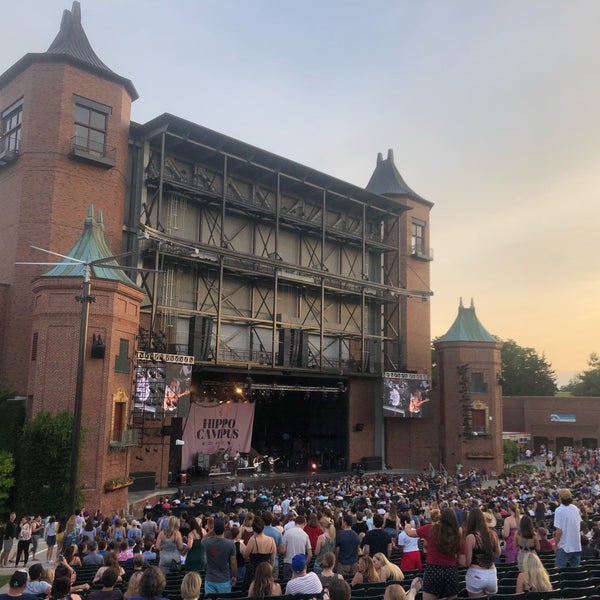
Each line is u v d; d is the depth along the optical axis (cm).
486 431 5550
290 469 5206
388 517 1563
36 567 1020
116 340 3133
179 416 3694
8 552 2095
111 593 769
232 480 4353
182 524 1823
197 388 4716
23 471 2872
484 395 5619
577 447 7612
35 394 2989
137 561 1056
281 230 5309
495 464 5538
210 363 4175
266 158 4828
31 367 3136
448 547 791
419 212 6297
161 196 4131
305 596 878
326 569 988
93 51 4122
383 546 1170
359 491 3300
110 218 3956
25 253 3681
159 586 693
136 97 4297
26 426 2947
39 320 3061
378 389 5709
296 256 5397
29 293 3631
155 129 4231
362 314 5381
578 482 4012
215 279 4762
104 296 3078
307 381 5550
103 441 2988
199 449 4634
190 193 4497
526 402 8056
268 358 5012
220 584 1030
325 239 5672
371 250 6016
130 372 3303
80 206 3828
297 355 4909
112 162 3941
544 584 837
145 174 4275
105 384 3030
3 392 3366
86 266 2167
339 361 5356
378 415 5684
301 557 913
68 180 3794
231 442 4878
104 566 1107
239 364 4356
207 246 4244
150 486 3812
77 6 4150
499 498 2753
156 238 3962
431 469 5384
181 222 4562
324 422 5662
